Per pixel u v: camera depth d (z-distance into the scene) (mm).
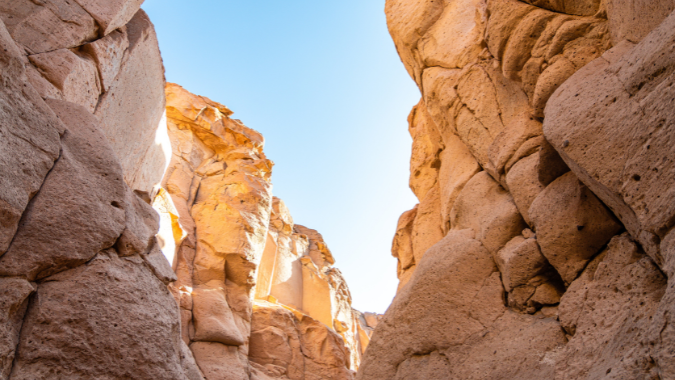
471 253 6012
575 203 4773
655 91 3445
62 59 4730
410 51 9438
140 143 7609
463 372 5117
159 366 3291
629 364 2916
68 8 5164
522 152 5902
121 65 6168
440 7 9250
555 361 4289
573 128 4133
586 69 4664
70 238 3281
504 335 5125
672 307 2594
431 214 9477
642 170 3389
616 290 4062
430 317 5773
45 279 3143
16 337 2852
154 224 4332
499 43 6340
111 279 3373
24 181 3178
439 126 8953
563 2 5852
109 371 3047
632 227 3920
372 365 6078
